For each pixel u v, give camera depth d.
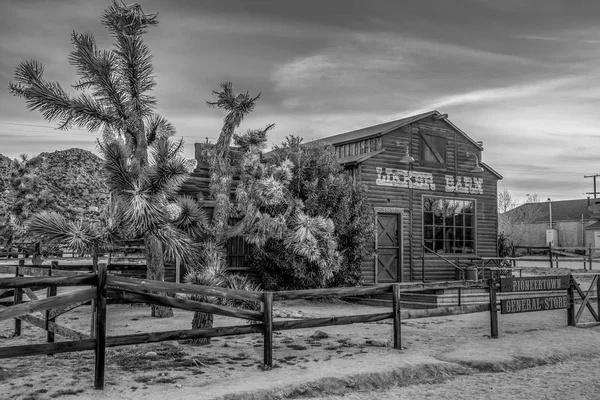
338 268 14.91
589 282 21.73
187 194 15.61
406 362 7.52
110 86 9.01
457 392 6.63
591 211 66.44
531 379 7.30
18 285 5.50
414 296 15.41
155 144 9.79
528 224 70.81
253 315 7.14
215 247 9.15
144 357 7.71
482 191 20.94
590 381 7.20
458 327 11.15
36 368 6.99
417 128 19.56
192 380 6.47
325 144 17.34
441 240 19.77
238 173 10.14
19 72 8.70
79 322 10.84
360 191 16.72
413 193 19.14
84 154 76.25
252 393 5.97
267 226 9.82
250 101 9.39
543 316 12.97
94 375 6.52
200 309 6.77
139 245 13.45
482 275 18.73
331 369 7.07
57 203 31.52
